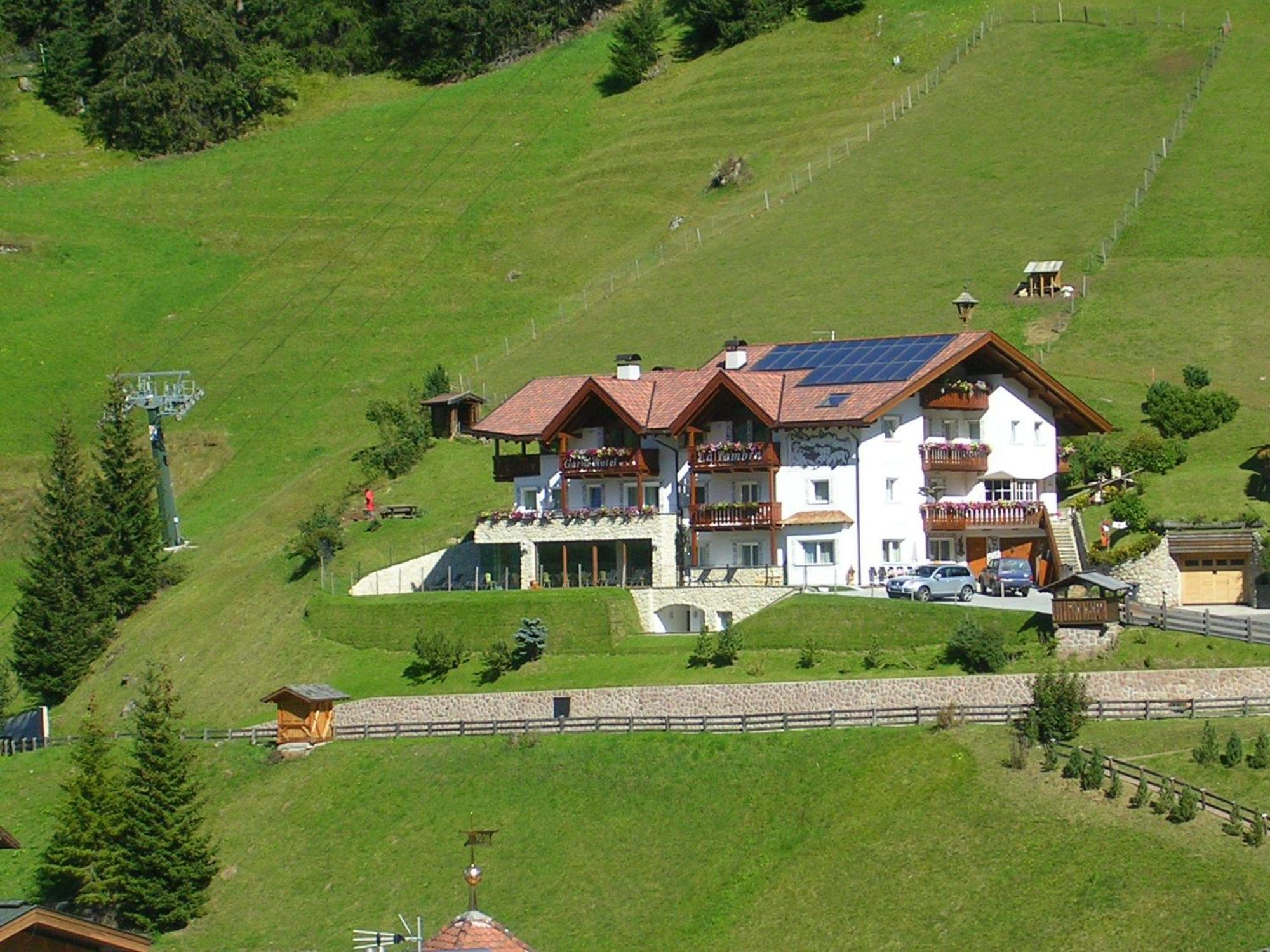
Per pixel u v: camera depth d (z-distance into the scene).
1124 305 161.88
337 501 152.25
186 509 167.62
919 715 91.12
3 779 113.19
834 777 88.38
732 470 114.56
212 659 127.56
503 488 145.88
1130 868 76.56
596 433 122.12
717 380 113.88
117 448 146.12
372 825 95.19
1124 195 186.88
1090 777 82.19
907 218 194.00
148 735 94.81
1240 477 125.88
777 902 81.69
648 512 117.75
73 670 132.50
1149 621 96.62
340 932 87.56
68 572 136.50
